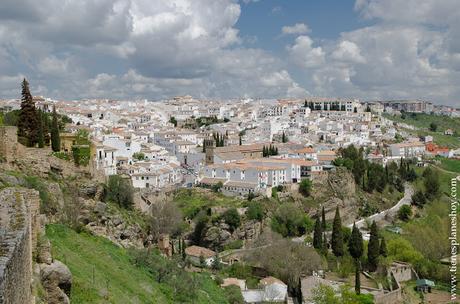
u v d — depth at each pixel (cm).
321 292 8106
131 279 5522
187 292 6294
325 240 12025
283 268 10075
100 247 6134
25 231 2284
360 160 18162
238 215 13238
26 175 6706
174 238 12162
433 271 11325
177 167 17238
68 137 8569
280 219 13888
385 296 9250
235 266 10444
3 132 6631
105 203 7931
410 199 17138
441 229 13838
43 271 3291
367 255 11462
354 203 16400
